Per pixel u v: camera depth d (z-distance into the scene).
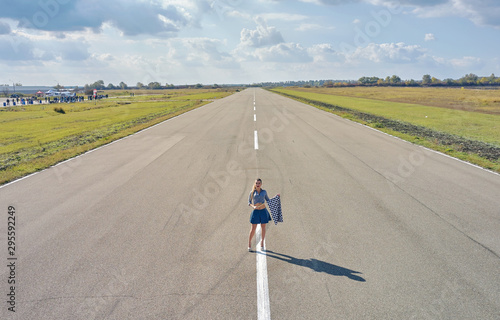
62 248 5.63
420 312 3.94
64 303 4.16
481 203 7.61
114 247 5.64
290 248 5.56
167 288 4.45
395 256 5.27
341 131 18.83
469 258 5.20
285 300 4.18
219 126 21.33
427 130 19.62
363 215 6.96
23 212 7.31
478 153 13.27
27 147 16.20
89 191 8.73
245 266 4.99
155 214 7.08
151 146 14.98
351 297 4.23
